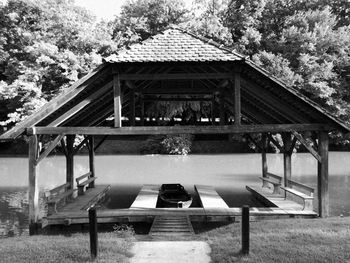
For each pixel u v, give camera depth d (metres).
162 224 9.80
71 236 9.37
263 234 8.22
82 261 6.52
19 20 31.61
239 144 34.25
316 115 10.70
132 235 8.97
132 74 10.63
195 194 15.88
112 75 10.71
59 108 10.55
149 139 33.62
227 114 19.31
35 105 27.58
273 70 28.30
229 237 8.32
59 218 10.41
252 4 33.38
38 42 29.92
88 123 13.02
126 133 10.61
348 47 32.41
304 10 33.62
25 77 28.42
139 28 35.66
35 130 10.40
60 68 29.41
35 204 10.32
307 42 30.72
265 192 14.76
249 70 10.55
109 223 10.95
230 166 25.41
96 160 29.14
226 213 10.84
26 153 33.44
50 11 30.88
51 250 7.28
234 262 6.35
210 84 13.47
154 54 10.48
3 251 7.41
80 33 30.23
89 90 10.71
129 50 10.60
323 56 31.31
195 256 6.91
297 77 28.56
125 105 15.63
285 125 10.70
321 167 10.73
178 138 32.41
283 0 34.09
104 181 20.11
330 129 10.73
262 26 33.81
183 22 33.16
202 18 34.69
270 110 12.42
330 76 30.25
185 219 10.28
